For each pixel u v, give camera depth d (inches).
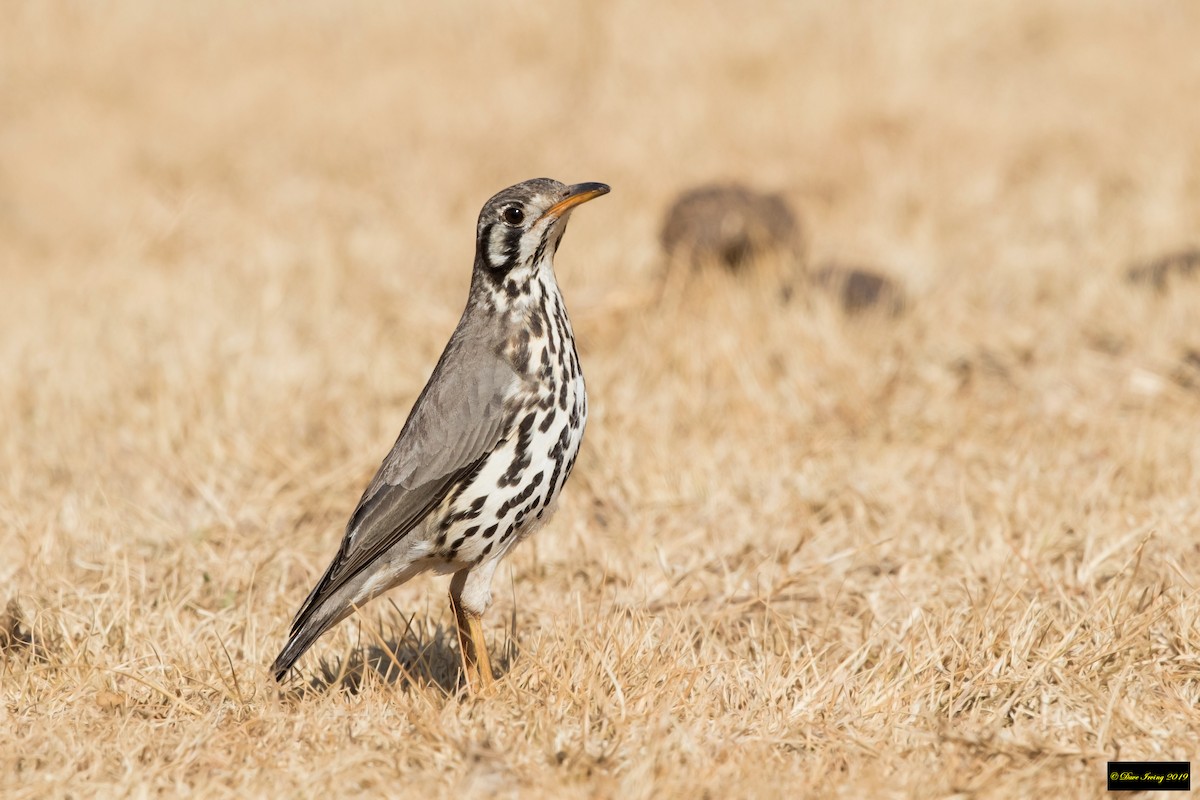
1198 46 1043.9
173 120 1045.8
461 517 361.1
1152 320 598.9
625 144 935.7
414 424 365.4
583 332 627.8
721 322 610.2
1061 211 768.9
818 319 612.1
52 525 464.8
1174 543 427.2
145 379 604.4
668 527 466.6
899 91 976.9
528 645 391.9
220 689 363.3
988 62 1053.2
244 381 585.9
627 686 351.3
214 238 839.7
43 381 609.6
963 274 686.5
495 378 359.9
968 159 869.8
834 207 816.3
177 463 527.5
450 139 980.6
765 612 403.9
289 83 1106.1
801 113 960.3
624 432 519.8
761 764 313.6
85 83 1120.8
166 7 1283.2
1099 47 1053.8
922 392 562.9
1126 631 362.6
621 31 1116.5
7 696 361.4
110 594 412.8
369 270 753.0
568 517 473.7
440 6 1226.6
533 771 311.7
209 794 310.0
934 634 371.6
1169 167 796.6
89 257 822.5
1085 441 507.8
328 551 466.6
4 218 886.4
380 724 336.8
